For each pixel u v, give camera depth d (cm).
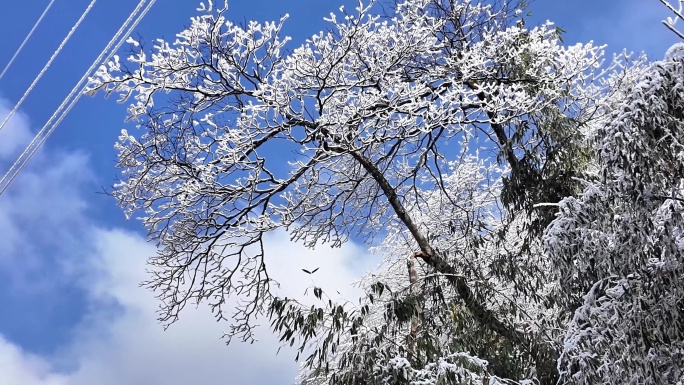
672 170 604
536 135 1026
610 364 620
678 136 588
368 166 1051
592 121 1057
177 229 1077
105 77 955
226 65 995
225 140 966
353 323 873
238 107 1027
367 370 844
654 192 597
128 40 959
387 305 927
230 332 1115
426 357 884
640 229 598
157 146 1016
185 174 1038
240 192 1027
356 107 973
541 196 1026
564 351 646
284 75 952
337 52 1010
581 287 693
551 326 982
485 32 1095
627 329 611
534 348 938
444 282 1023
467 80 1070
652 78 592
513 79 1066
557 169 1033
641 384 609
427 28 1046
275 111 951
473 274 1048
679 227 596
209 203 1045
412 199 1198
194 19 970
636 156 584
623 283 625
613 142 592
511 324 980
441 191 1179
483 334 939
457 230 1162
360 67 1049
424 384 762
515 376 905
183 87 1005
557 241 643
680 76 587
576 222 641
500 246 1134
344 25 997
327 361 872
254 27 989
